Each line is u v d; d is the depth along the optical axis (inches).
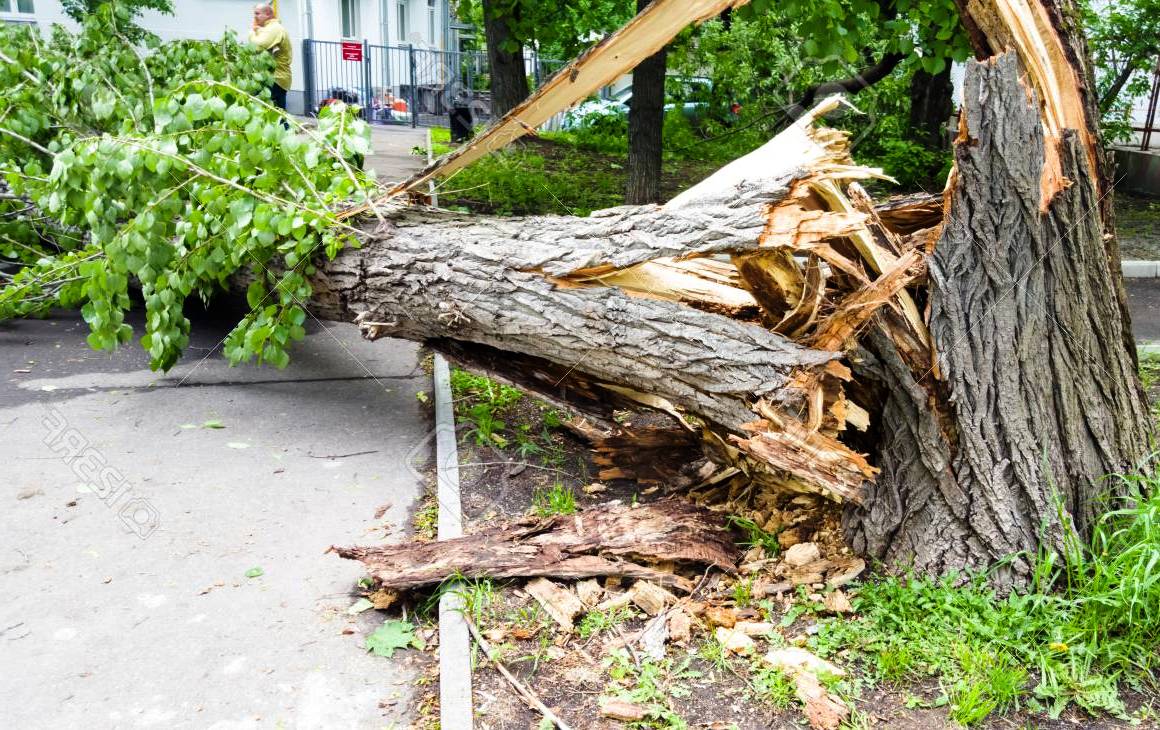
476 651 118.5
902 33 287.1
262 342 188.9
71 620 125.5
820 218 111.7
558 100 150.7
